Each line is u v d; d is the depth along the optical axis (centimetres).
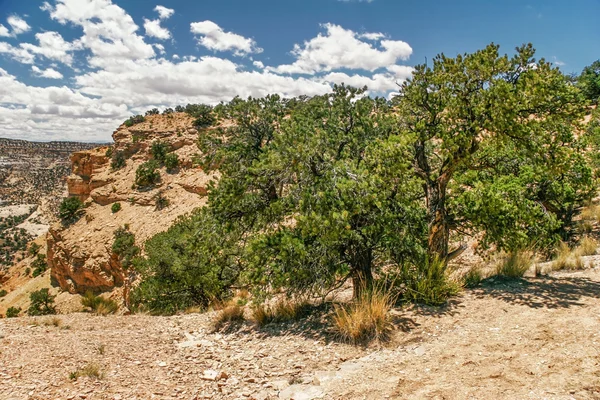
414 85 840
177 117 5994
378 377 421
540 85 685
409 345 508
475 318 567
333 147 821
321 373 462
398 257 794
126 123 6078
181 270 1473
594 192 1290
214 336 691
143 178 4750
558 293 637
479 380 383
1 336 643
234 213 913
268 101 995
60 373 464
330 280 738
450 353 458
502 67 750
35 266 5641
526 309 573
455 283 711
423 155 852
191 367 516
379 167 711
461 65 776
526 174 920
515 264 808
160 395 416
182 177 4644
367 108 878
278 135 802
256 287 766
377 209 746
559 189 1058
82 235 4494
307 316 722
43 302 3869
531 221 805
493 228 793
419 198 908
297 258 721
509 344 458
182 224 1888
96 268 3950
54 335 662
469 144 746
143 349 598
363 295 648
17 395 395
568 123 765
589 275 760
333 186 704
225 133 984
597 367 373
